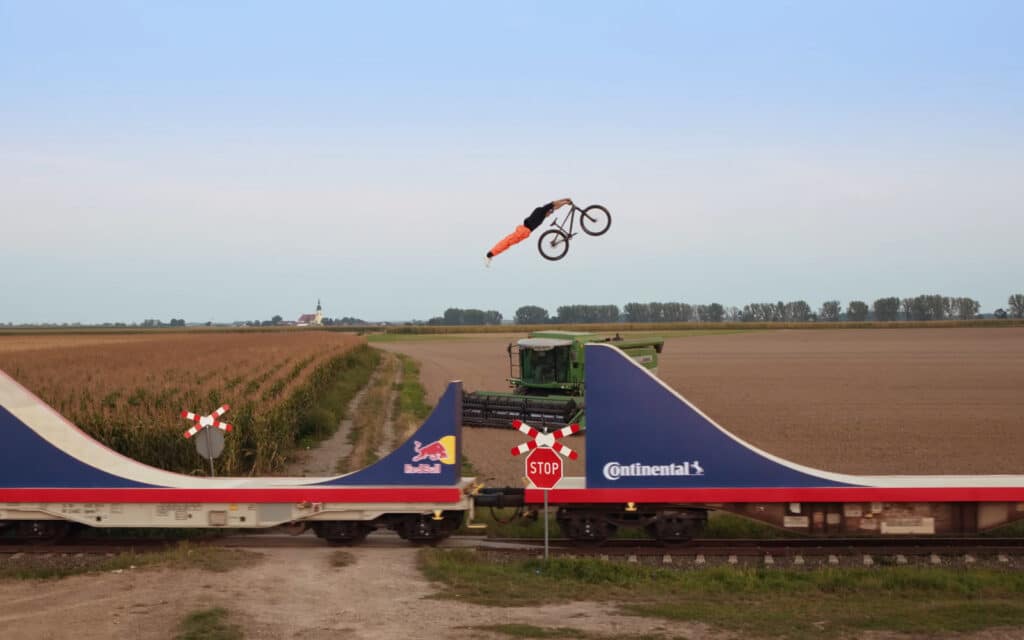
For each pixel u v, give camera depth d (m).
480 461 24.36
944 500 13.34
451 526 14.13
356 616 10.38
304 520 13.88
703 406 39.69
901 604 11.05
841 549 14.05
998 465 22.95
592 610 10.73
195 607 10.59
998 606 10.69
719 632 9.73
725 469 13.55
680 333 169.38
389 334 178.25
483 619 10.28
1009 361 74.31
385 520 14.19
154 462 22.33
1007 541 14.45
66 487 13.98
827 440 28.17
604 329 199.00
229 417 23.20
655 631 9.75
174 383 34.44
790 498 13.42
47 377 38.34
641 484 13.62
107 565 12.94
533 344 35.75
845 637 9.53
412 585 11.91
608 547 14.22
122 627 9.89
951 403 40.50
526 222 20.05
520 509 15.06
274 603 10.96
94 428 22.53
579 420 32.09
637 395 13.64
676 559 13.66
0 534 14.36
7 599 11.36
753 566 13.27
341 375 53.91
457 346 115.94
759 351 97.00
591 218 20.41
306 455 26.27
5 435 14.09
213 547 13.93
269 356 55.25
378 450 26.23
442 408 14.04
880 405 39.81
